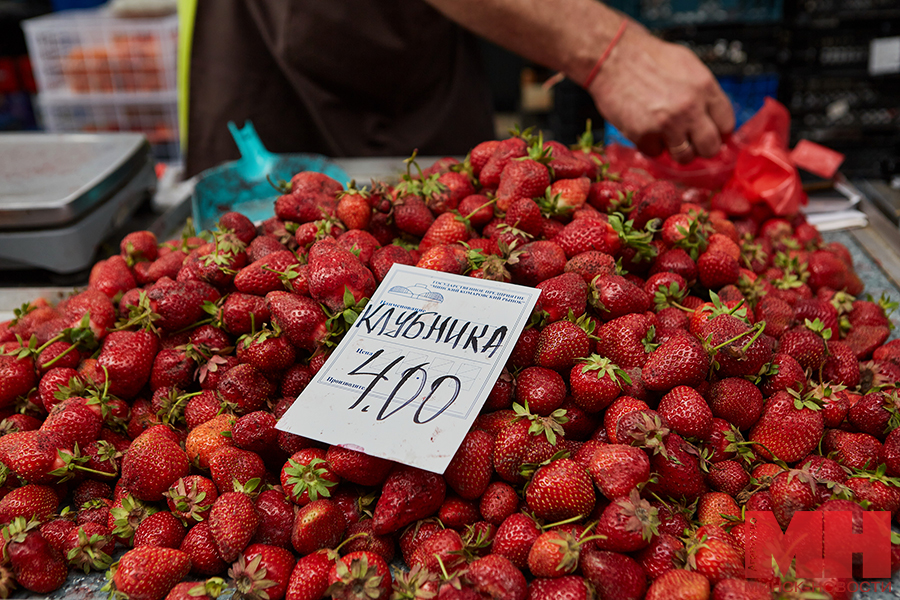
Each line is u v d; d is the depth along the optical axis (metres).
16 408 1.23
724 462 1.02
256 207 1.90
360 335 1.09
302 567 0.92
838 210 2.11
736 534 0.94
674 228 1.30
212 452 1.05
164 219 2.16
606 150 2.27
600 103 2.04
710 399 1.06
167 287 1.20
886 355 1.28
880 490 0.98
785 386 1.09
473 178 1.46
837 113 3.38
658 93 1.92
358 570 0.88
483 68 3.00
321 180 1.37
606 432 1.04
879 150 3.39
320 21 2.47
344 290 1.10
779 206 1.86
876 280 1.75
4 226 1.81
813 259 1.60
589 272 1.15
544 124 4.77
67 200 1.84
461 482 0.97
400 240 1.33
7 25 4.50
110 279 1.39
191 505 0.99
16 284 1.92
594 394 1.02
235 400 1.11
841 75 3.31
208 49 2.61
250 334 1.16
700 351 1.03
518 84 5.60
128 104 3.69
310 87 2.60
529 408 1.02
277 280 1.18
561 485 0.92
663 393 1.05
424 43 2.64
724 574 0.87
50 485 1.08
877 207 2.25
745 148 1.92
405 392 1.01
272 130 2.73
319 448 1.04
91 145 2.27
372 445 0.96
